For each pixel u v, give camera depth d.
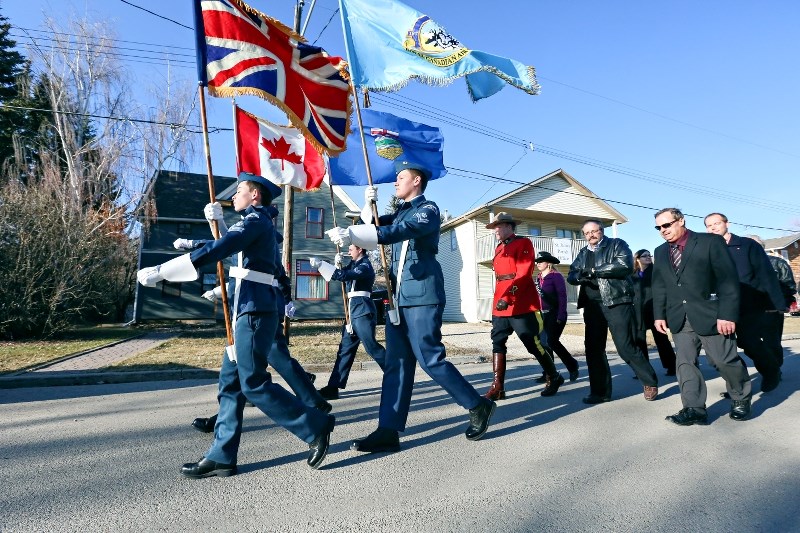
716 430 3.78
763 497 2.48
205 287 23.55
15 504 2.40
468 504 2.39
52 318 13.71
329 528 2.14
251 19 3.92
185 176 26.44
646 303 6.70
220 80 3.65
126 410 4.77
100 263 15.36
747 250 5.17
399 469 2.91
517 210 23.14
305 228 23.30
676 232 4.15
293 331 16.06
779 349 5.27
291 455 3.22
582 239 24.86
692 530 2.12
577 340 12.93
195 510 2.34
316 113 4.40
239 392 2.93
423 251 3.40
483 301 23.72
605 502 2.41
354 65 4.36
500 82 4.91
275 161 6.44
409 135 7.48
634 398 5.07
